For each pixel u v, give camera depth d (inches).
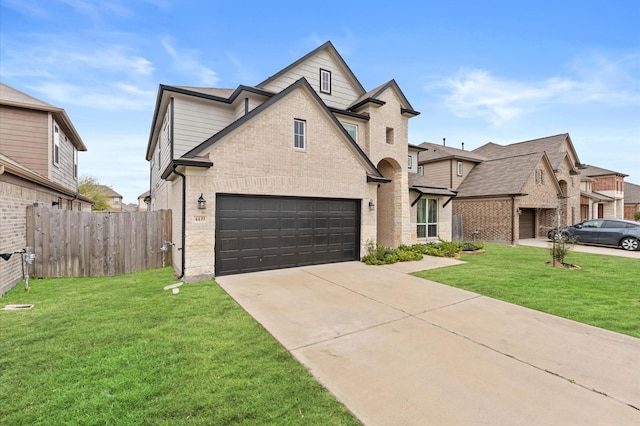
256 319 195.3
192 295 248.7
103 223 338.6
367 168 421.1
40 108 431.8
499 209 709.9
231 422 99.7
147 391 116.2
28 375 127.5
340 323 190.7
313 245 376.8
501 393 117.9
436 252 473.4
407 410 107.1
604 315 205.3
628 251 541.0
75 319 193.2
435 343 162.7
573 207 922.1
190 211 292.8
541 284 291.0
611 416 105.0
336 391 118.0
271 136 337.1
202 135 449.4
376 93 523.5
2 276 250.7
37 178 317.7
